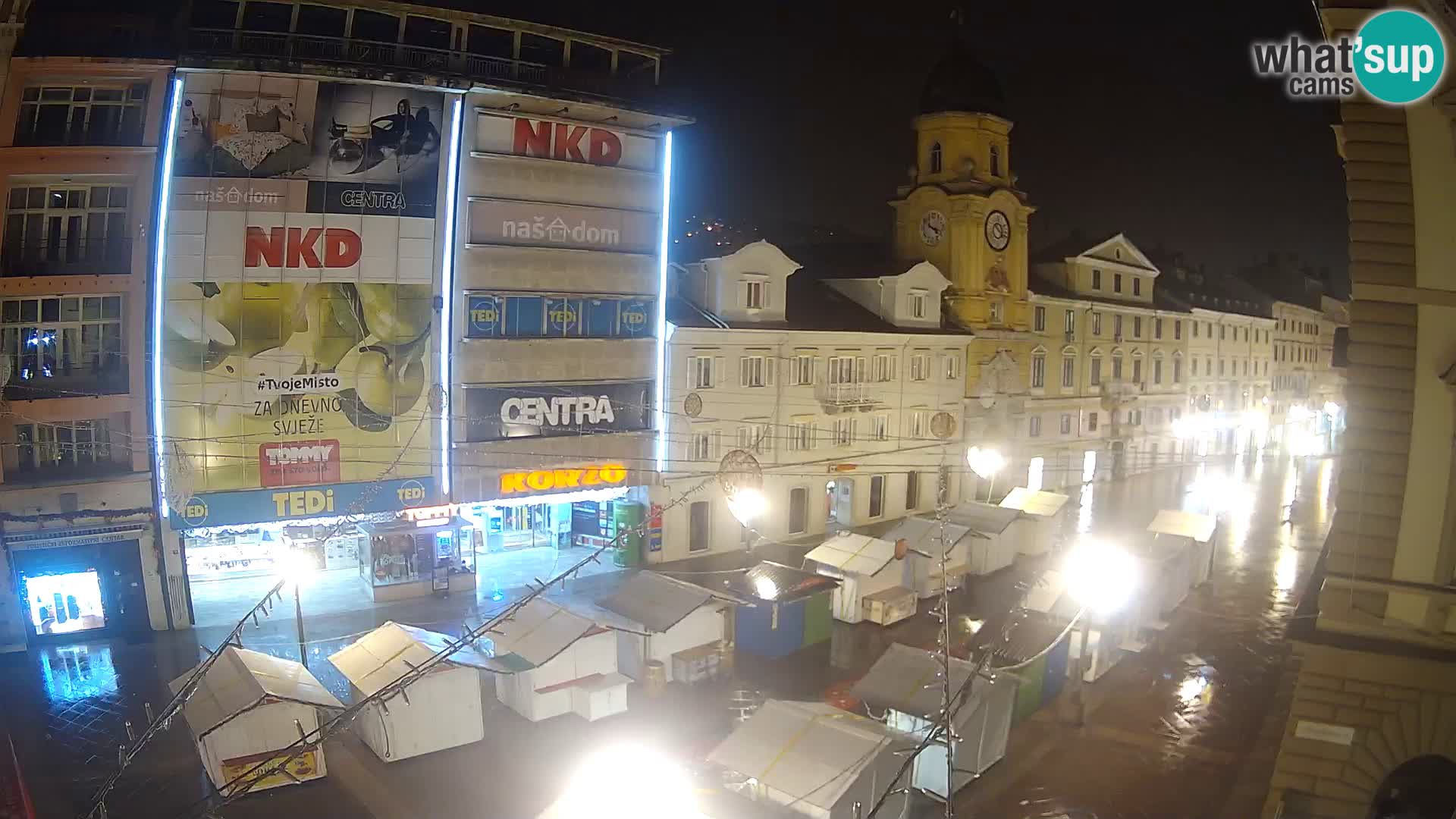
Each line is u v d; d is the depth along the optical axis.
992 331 54.31
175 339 31.16
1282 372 89.81
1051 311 59.09
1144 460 68.75
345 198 33.03
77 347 30.61
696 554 42.59
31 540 29.86
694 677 28.67
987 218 53.38
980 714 23.00
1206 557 39.19
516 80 34.84
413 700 23.88
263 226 31.94
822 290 51.91
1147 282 67.56
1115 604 30.69
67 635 31.17
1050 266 61.53
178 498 31.58
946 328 52.66
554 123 36.66
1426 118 15.12
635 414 40.03
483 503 36.69
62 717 25.64
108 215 30.50
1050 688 28.16
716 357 42.22
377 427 34.50
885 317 50.06
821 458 47.09
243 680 22.55
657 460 40.78
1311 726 16.72
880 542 35.81
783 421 45.06
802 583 32.38
